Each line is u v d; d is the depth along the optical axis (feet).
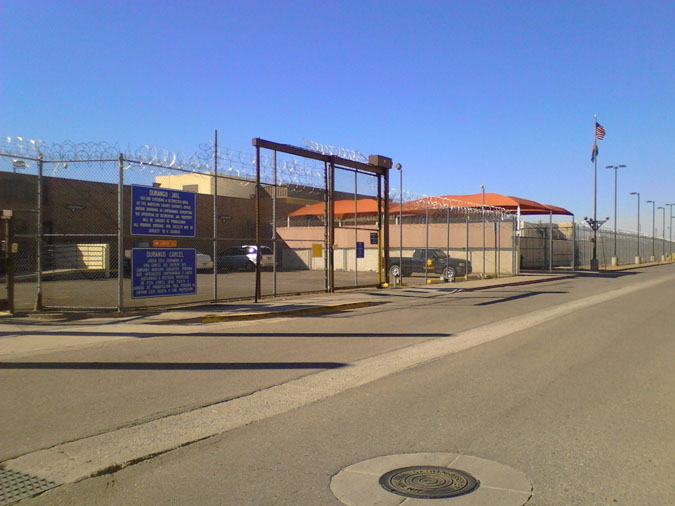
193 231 50.96
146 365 29.22
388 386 25.23
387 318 48.39
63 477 15.60
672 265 193.88
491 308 56.24
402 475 15.47
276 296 61.62
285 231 137.39
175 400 22.95
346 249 130.41
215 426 19.80
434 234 123.75
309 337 38.19
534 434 18.85
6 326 41.09
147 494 14.49
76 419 20.49
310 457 16.88
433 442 18.10
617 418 20.58
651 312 53.16
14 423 20.03
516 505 13.69
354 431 19.21
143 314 46.65
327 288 67.72
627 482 15.01
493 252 117.60
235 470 15.97
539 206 160.56
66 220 87.30
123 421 20.30
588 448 17.53
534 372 27.99
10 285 45.68
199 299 60.64
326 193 66.54
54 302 53.78
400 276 81.82
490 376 27.12
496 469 15.89
